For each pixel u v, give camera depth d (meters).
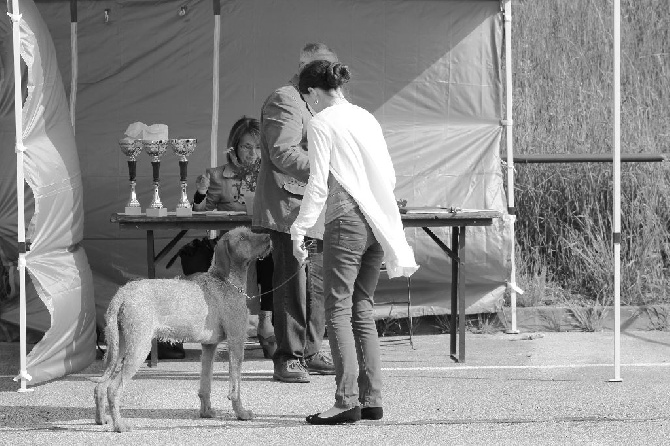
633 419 7.61
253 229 8.78
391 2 11.43
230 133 10.34
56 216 9.09
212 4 11.33
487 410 7.93
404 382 8.97
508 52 11.45
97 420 7.54
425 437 7.14
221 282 7.67
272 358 9.29
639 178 13.27
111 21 11.26
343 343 7.34
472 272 11.37
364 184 7.23
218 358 10.24
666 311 11.59
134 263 11.18
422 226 9.41
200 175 10.77
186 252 10.23
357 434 7.23
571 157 12.38
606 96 14.14
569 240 12.88
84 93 11.26
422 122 11.49
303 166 8.23
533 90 14.18
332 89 7.41
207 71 11.36
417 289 11.42
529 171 13.24
